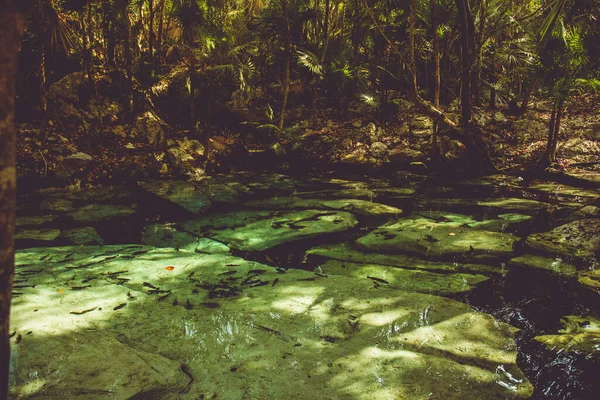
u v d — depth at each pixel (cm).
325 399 231
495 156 941
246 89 974
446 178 851
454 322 314
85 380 241
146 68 969
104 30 1021
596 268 414
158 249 473
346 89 1023
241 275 399
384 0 985
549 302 353
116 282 380
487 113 1097
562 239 489
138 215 614
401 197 708
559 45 770
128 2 902
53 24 733
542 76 800
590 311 338
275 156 994
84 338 286
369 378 248
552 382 252
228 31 1159
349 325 308
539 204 647
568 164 870
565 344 289
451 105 1145
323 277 396
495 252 459
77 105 935
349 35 1172
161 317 318
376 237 509
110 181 806
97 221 584
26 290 359
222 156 963
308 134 1046
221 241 504
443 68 1173
